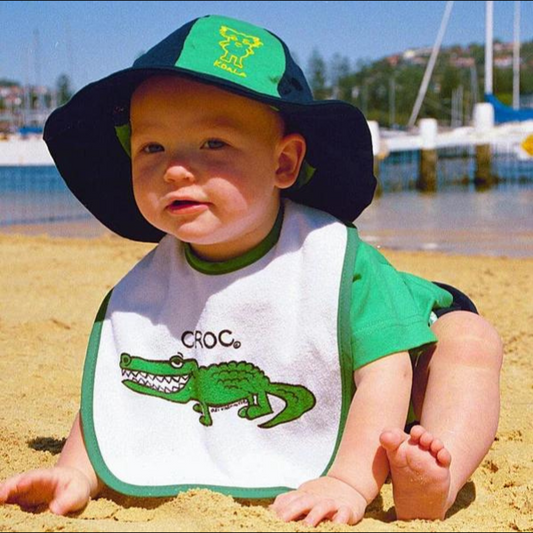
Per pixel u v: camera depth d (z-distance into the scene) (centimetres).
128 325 84
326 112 81
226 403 79
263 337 79
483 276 234
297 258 80
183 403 80
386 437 69
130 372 82
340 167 87
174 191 77
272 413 78
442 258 280
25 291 198
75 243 320
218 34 80
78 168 90
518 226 385
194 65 77
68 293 196
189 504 71
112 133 89
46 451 94
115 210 93
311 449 77
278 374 78
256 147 79
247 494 74
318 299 78
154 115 78
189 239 78
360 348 76
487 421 76
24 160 467
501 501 81
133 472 78
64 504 73
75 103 84
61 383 122
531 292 203
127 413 81
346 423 75
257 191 79
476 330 80
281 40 84
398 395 75
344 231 81
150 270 86
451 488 72
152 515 71
